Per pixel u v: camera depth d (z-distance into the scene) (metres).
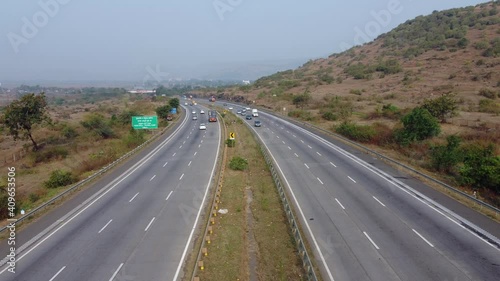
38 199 28.61
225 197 27.41
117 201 26.72
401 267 16.47
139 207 25.31
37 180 37.41
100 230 21.47
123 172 35.41
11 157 48.84
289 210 22.53
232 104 124.31
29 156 46.88
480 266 16.36
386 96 88.69
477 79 88.56
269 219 23.48
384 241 19.06
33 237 20.78
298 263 17.83
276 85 145.62
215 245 19.44
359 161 36.84
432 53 121.56
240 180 32.22
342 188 28.17
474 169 27.67
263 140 51.38
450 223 21.08
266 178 32.59
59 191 30.23
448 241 18.84
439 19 149.88
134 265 17.27
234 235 20.83
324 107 83.62
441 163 32.53
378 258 17.34
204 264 17.44
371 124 57.34
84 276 16.38
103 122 65.81
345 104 82.19
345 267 16.69
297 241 19.23
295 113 79.00
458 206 23.78
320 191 27.67
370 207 23.97
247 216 24.25
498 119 53.59
